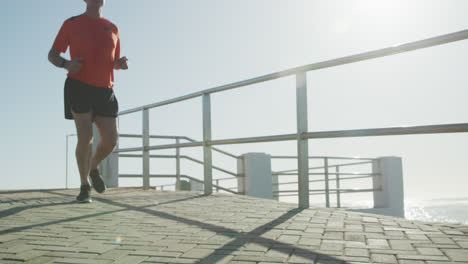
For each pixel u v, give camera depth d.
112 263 1.55
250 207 3.05
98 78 3.30
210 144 4.05
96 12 3.40
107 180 6.57
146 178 5.10
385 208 6.30
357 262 1.49
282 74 3.12
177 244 1.85
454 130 2.12
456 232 1.96
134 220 2.53
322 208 2.94
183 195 4.07
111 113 3.46
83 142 3.29
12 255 1.69
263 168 6.02
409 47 2.30
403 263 1.47
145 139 5.14
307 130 3.01
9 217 2.65
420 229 2.05
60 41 3.25
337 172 6.30
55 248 1.80
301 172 2.98
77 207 3.15
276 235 2.00
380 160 6.56
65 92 3.28
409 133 2.31
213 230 2.17
